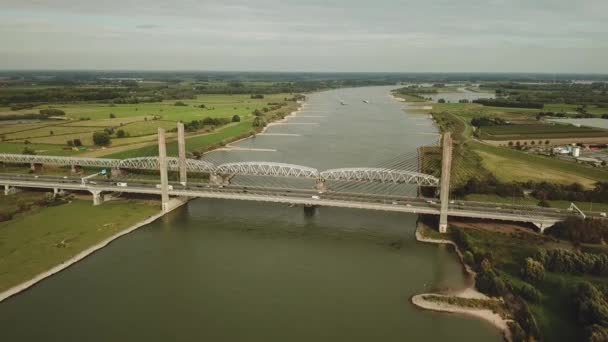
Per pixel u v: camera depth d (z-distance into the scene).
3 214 140.88
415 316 91.81
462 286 103.56
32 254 116.31
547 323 85.38
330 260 119.69
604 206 153.62
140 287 104.12
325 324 89.38
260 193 156.12
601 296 87.81
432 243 129.50
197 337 85.19
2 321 89.88
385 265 116.19
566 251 105.00
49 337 84.88
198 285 105.31
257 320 90.88
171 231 140.12
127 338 84.81
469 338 84.00
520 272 102.50
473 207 141.00
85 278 107.88
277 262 118.50
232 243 131.25
